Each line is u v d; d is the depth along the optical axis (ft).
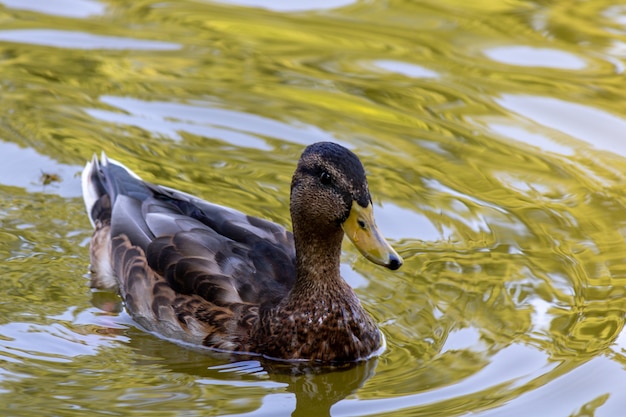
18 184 47.29
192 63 58.08
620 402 33.40
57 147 49.93
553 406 33.12
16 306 39.09
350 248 44.16
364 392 34.42
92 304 39.91
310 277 36.40
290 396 34.19
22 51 58.59
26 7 64.39
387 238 44.21
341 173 34.55
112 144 50.31
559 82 56.34
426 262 42.60
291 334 36.45
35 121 52.01
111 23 62.64
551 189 47.44
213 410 33.01
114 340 37.58
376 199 46.55
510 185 47.83
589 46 60.08
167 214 40.40
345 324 36.32
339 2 66.28
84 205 46.32
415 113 53.57
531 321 38.47
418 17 64.18
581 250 43.11
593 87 55.88
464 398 33.60
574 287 40.60
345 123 52.54
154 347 37.24
